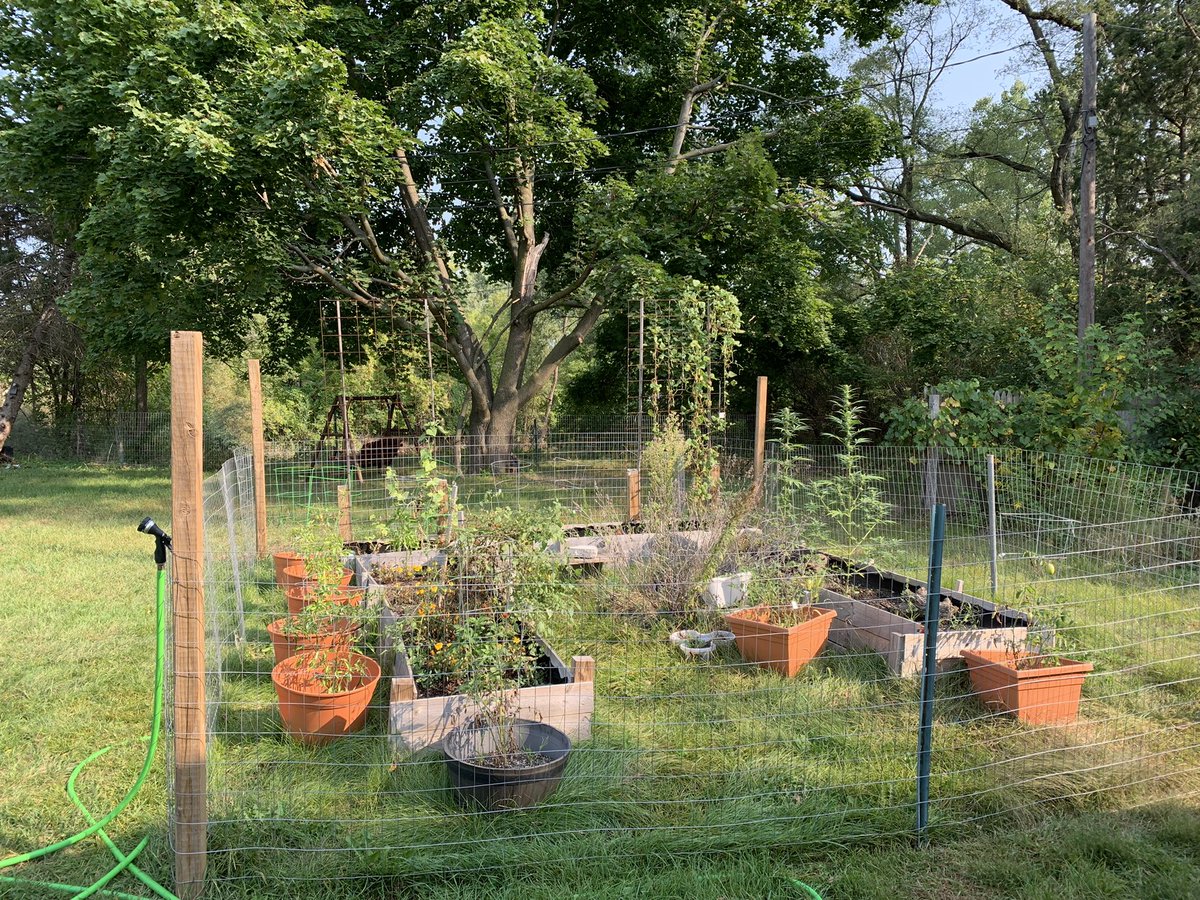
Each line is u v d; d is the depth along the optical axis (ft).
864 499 20.56
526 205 54.90
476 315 113.09
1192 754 12.90
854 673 16.12
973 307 49.85
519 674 13.19
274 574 21.50
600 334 69.10
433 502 17.47
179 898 9.17
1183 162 37.76
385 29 50.16
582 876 9.60
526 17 50.14
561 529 15.75
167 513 36.22
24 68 41.86
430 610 15.02
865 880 9.50
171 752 9.73
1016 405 30.01
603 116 61.26
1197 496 27.63
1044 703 14.03
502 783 10.65
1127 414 31.12
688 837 10.22
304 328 61.77
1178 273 36.40
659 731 13.44
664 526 21.06
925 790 10.55
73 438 68.03
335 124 38.45
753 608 16.85
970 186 86.02
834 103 56.59
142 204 36.22
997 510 25.25
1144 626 17.95
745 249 53.62
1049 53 62.95
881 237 81.82
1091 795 11.59
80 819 10.71
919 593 18.35
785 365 61.16
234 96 37.37
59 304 46.85
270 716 13.79
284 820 10.41
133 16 36.58
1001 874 9.71
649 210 49.34
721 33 56.18
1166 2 38.68
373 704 14.19
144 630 18.16
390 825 10.52
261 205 42.14
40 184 42.88
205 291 47.65
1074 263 47.55
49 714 13.75
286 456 53.52
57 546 27.84
